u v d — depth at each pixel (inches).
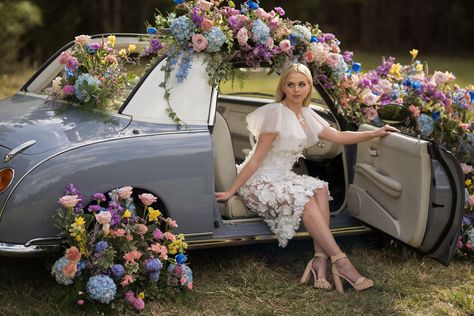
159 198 148.9
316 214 158.1
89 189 141.9
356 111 175.2
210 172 151.2
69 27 601.9
